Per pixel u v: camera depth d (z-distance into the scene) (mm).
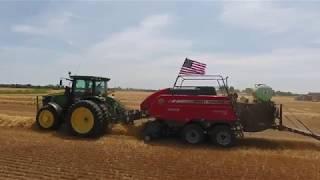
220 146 16078
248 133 19891
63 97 19422
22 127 20016
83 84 19156
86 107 17578
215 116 16203
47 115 19109
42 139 16969
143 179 10945
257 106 16297
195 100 16469
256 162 13328
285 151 15539
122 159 13305
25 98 48531
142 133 17984
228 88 16438
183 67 16844
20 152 14062
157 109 16984
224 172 11867
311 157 14477
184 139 16531
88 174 11336
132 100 52125
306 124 26172
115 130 18500
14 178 10789
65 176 11086
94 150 14766
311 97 87875
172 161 13195
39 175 11133
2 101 40812
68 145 15688
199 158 13789
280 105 16469
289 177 11438
